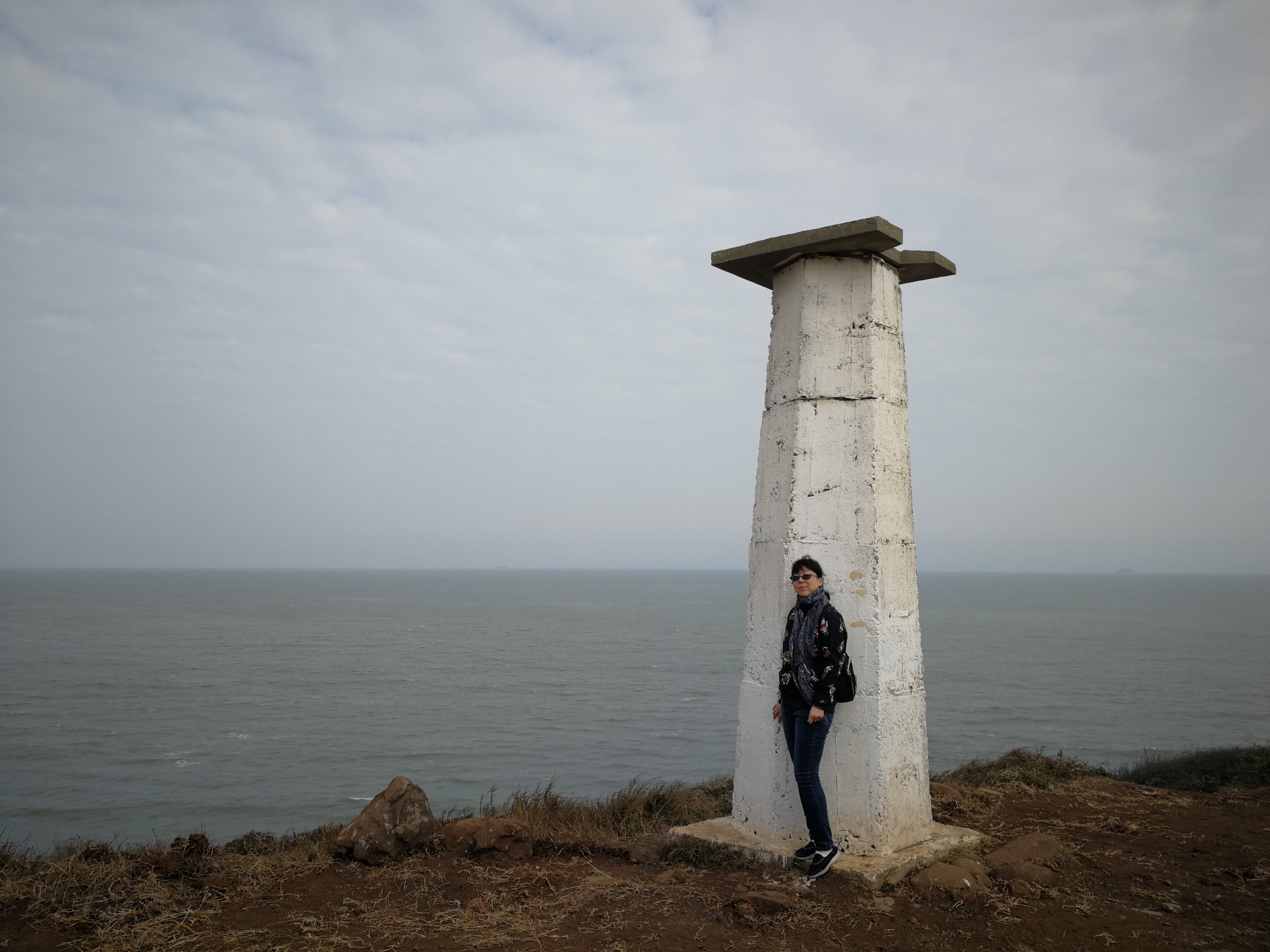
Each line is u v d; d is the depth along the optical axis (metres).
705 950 4.26
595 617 122.25
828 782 5.59
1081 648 80.50
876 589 5.57
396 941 4.39
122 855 5.65
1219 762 10.93
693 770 31.22
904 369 6.17
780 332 6.21
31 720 41.69
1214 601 189.25
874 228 5.53
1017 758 9.79
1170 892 5.03
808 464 5.86
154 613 120.81
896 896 4.95
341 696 49.38
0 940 4.26
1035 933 4.43
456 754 33.97
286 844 6.70
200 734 38.19
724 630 100.56
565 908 4.88
